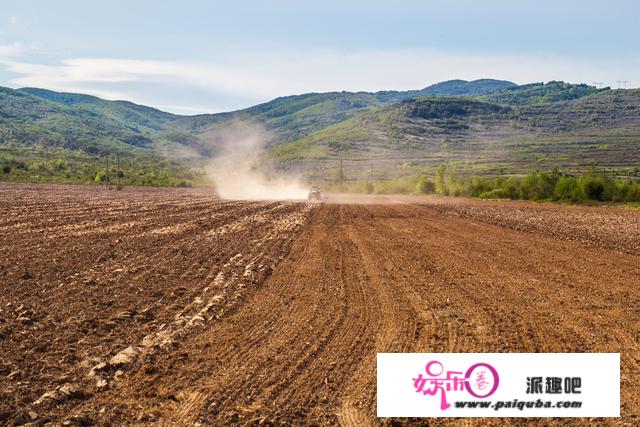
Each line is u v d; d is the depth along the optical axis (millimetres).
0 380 8812
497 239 28734
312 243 25609
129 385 8859
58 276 16141
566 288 16531
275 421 7723
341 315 13141
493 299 14953
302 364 9875
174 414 7926
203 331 11727
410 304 14281
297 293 15383
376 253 22859
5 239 22953
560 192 76000
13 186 76312
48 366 9453
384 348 10766
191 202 55312
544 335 11703
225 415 7910
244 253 21828
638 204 62938
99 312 12719
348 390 8828
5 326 11320
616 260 22297
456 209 54688
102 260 18969
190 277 16859
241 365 9789
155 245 22812
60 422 7547
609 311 13859
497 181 93812
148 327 11789
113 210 40469
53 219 31781
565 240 29062
